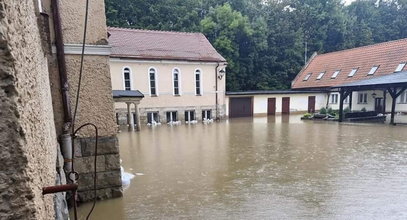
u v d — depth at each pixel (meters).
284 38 35.25
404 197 5.16
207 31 31.44
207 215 4.52
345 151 9.52
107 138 4.81
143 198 5.27
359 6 44.31
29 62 1.53
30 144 1.29
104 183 4.86
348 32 38.75
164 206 4.89
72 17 4.43
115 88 19.16
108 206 4.74
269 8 39.78
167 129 17.22
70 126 4.44
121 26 29.70
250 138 12.77
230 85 31.12
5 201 1.15
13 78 1.11
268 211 4.64
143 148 10.72
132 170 7.39
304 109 26.69
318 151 9.60
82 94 4.57
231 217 4.43
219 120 22.33
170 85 21.14
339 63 27.06
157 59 20.28
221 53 30.53
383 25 41.72
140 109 19.95
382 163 7.77
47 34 3.96
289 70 34.25
